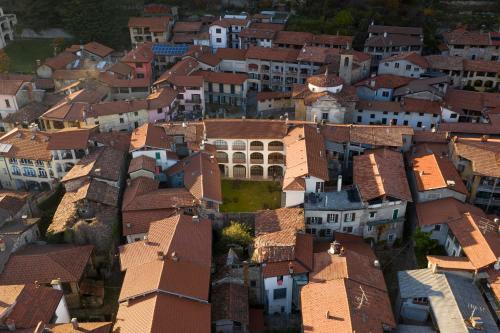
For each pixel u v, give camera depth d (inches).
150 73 4896.7
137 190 2883.9
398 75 4488.2
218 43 5374.0
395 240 2886.3
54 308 2102.6
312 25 5467.5
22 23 5935.0
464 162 3029.0
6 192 3225.9
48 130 3683.6
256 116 4315.9
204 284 2185.0
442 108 3811.5
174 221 2534.5
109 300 2524.6
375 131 3309.5
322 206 2800.2
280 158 3368.6
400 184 2866.6
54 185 3344.0
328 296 2159.2
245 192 3270.2
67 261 2464.3
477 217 2628.0
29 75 4800.7
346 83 4109.3
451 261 2381.9
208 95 4594.0
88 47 5246.1
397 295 2422.5
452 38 4869.6
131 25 5565.9
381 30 5093.5
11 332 1921.8
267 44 5118.1
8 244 2546.8
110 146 3351.4
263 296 2516.0
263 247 2434.8
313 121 3476.9
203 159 3154.5
